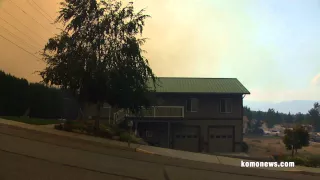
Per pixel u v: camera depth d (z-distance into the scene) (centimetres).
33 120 2075
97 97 1825
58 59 1773
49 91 2919
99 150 1396
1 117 1980
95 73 1703
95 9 1800
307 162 1545
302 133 3328
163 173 1041
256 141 6206
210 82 3803
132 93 1800
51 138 1515
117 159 1226
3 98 2309
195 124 3475
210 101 3516
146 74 1833
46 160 1042
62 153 1198
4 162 949
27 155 1080
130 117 3158
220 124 3488
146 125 3425
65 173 903
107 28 1772
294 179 1110
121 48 1778
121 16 1791
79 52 1759
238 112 3509
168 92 3391
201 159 1470
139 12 1853
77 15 1795
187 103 3500
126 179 913
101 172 965
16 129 1616
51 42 1797
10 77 2397
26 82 2600
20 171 870
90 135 1797
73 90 1806
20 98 2506
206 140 3456
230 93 3428
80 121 2119
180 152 1647
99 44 1752
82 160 1118
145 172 1031
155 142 3406
